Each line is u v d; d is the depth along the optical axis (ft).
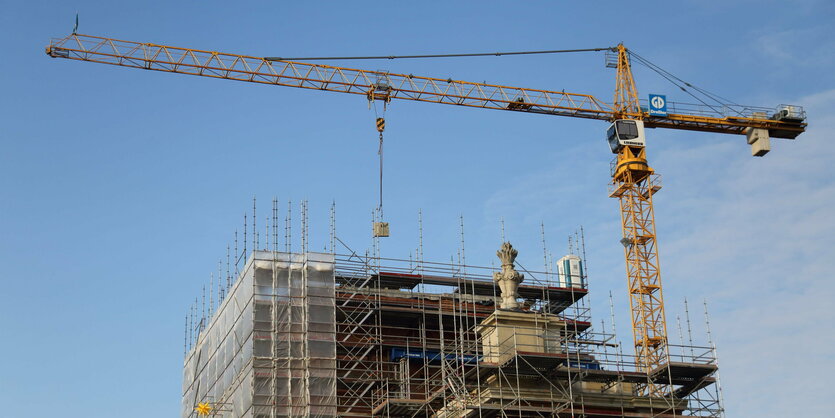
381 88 415.03
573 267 395.75
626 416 290.56
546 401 286.25
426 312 340.18
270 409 308.19
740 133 459.73
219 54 403.54
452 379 297.33
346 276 352.49
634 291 419.95
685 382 314.35
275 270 323.16
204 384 357.41
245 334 320.09
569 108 440.86
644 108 446.19
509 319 296.92
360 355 339.77
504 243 310.04
